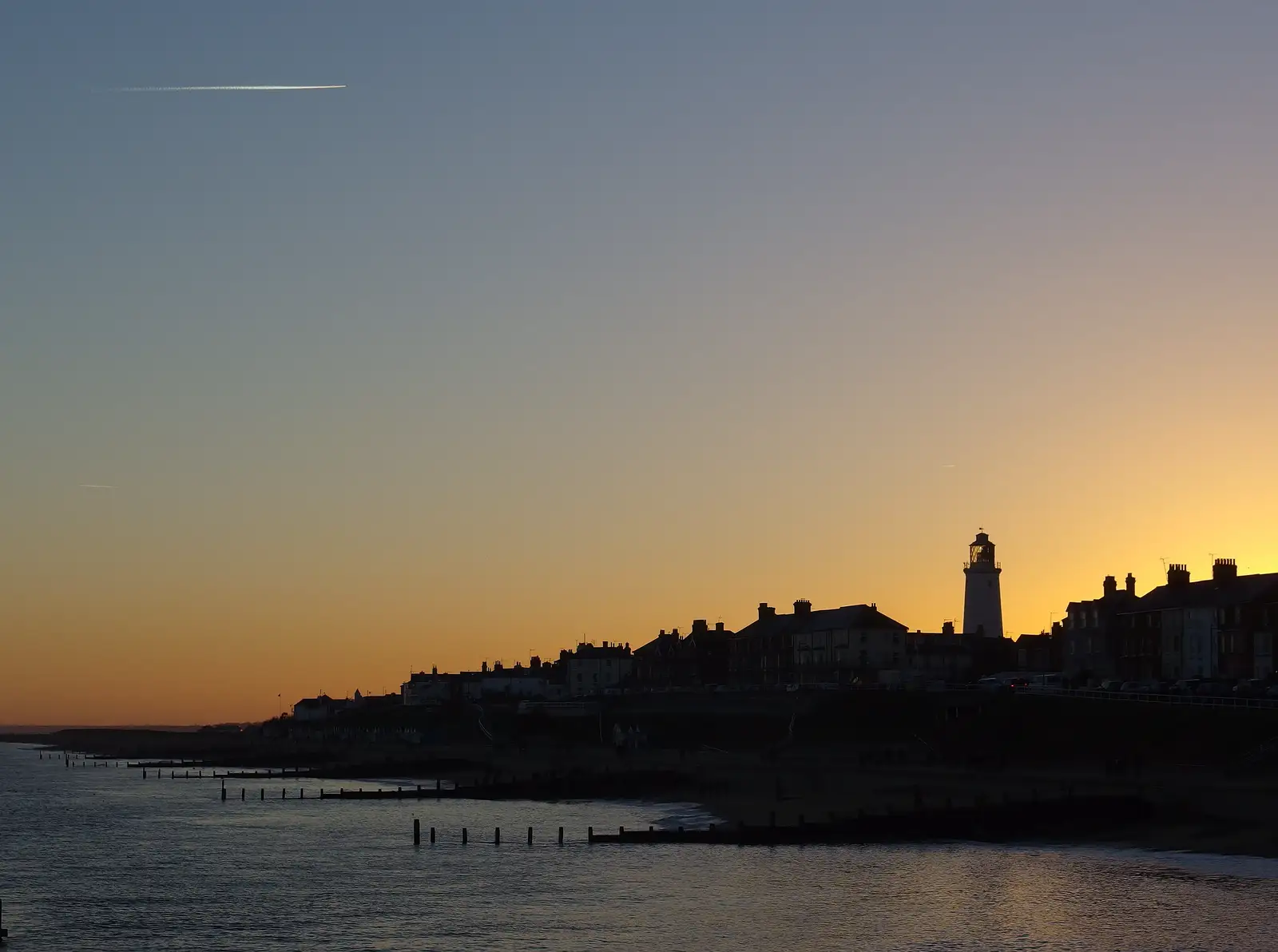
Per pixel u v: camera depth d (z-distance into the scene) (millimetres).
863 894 76562
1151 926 66375
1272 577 152250
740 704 186250
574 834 107625
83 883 90312
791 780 129500
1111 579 177750
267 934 72062
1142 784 102062
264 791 166625
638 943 66688
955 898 74625
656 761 157750
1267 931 64750
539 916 73562
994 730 134500
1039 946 63312
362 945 68562
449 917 74500
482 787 147250
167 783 194875
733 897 76750
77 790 181625
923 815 95625
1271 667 145000
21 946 70125
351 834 114000
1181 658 155500
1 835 119812
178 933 72812
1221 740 112312
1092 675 162750
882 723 153750
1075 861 85000
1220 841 87812
